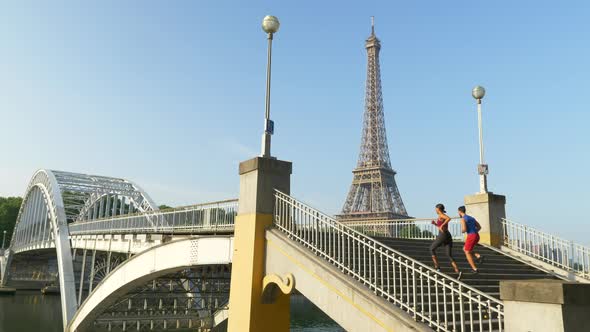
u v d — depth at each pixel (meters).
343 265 10.23
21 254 83.56
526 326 6.29
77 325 32.34
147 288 30.12
